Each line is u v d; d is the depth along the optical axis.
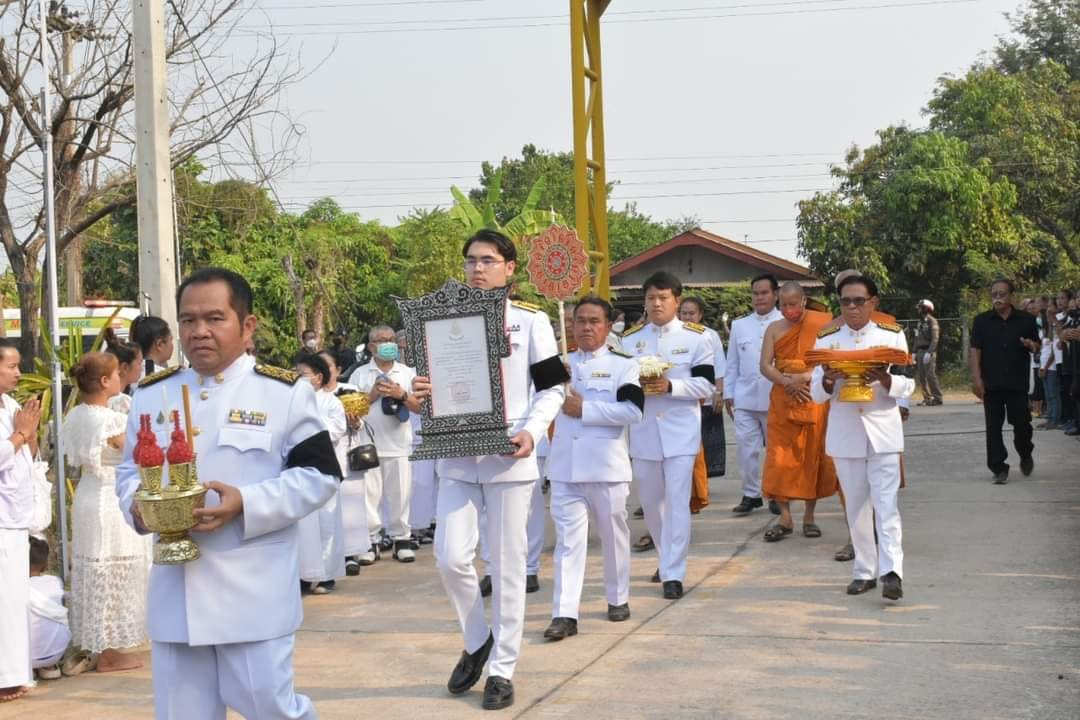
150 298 7.66
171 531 3.43
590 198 11.99
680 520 7.36
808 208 30.52
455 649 6.36
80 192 11.24
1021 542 8.37
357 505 8.77
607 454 6.49
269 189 10.88
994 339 11.19
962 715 4.86
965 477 11.73
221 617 3.54
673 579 7.32
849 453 6.97
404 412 9.28
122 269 23.97
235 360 3.76
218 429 3.64
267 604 3.58
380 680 5.80
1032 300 18.16
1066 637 5.95
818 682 5.39
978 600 6.79
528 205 26.72
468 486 5.36
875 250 29.66
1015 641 5.92
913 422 17.88
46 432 8.29
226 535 3.57
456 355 5.21
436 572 8.79
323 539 8.15
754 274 32.00
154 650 3.67
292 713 3.64
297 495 3.58
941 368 29.86
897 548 6.83
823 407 8.93
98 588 6.18
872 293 7.10
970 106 33.19
